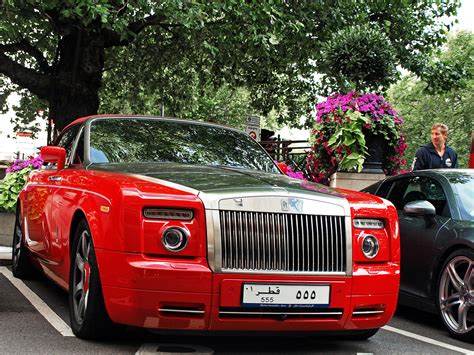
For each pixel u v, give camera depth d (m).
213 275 3.88
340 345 4.81
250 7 15.80
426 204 6.07
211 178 4.36
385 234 4.45
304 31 17.91
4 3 14.28
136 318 3.90
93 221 4.20
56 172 5.73
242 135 6.04
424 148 9.08
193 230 3.93
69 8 14.27
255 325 4.00
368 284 4.25
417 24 21.91
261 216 4.02
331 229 4.18
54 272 5.58
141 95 23.64
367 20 19.81
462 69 22.14
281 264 4.02
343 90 17.41
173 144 5.48
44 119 23.72
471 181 6.46
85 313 4.30
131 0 14.27
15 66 17.91
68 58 18.00
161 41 20.50
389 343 5.02
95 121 5.67
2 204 9.99
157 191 4.01
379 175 10.11
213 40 17.31
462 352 4.88
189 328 3.93
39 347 4.21
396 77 10.98
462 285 5.55
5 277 7.44
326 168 10.45
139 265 3.84
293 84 23.02
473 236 5.57
